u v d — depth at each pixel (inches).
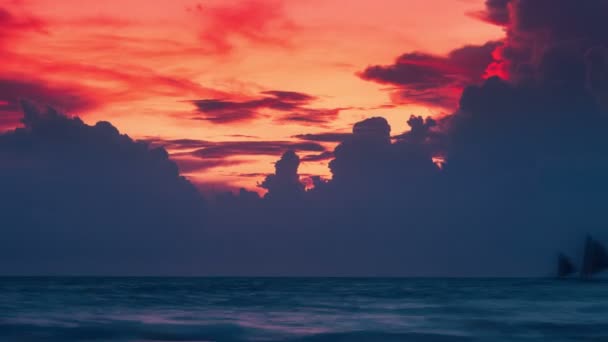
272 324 1393.9
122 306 1996.8
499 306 2025.1
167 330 1272.1
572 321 1487.5
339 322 1444.4
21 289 3523.6
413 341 1148.5
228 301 2337.6
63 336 1187.9
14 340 1140.5
